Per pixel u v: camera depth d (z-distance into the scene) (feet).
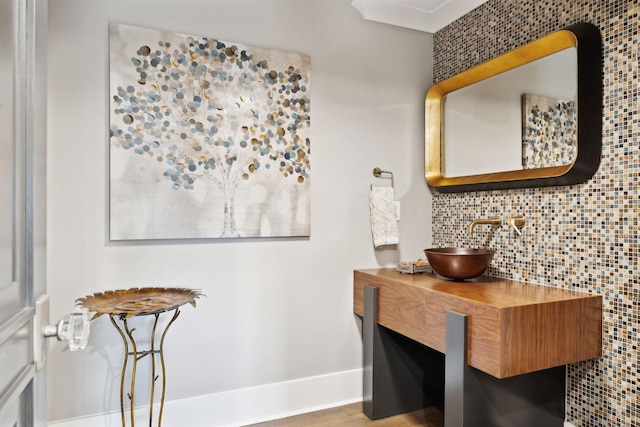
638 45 5.59
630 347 5.65
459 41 8.86
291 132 7.95
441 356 8.45
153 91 6.87
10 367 2.25
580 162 6.03
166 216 6.95
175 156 7.02
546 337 5.46
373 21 8.86
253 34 7.69
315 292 8.25
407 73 9.25
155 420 6.95
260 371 7.77
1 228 2.19
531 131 7.01
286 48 7.98
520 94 7.26
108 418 6.66
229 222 7.41
